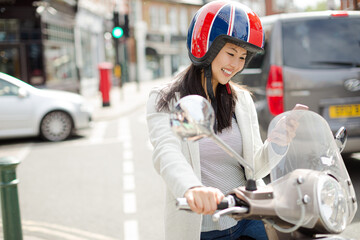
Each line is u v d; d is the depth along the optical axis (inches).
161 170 71.7
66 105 407.8
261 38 76.5
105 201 220.4
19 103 395.5
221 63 77.7
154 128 78.1
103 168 290.4
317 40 217.2
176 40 1910.7
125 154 333.7
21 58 656.4
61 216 201.3
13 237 145.0
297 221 59.6
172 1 1852.9
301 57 215.8
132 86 1270.9
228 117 83.0
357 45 217.3
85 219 196.2
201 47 77.3
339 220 61.0
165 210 82.5
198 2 1998.0
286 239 66.7
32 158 331.3
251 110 87.7
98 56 1126.4
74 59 839.1
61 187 248.4
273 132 70.3
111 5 1274.6
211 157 82.8
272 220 63.8
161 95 80.2
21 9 639.8
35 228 187.2
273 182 64.1
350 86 212.8
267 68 218.7
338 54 216.1
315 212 58.9
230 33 74.7
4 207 144.7
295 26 218.8
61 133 408.8
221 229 82.0
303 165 67.2
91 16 1042.1
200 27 77.1
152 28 1739.7
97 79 1056.2
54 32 722.8
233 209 59.4
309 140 68.9
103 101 674.8
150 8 1728.6
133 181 255.3
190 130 58.4
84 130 470.3
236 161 84.2
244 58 79.0
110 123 526.6
